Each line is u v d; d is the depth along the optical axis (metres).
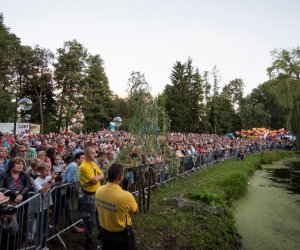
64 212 6.59
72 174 6.76
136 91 8.28
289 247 8.18
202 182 14.21
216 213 9.35
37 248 5.21
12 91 47.84
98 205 4.17
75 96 50.06
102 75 55.28
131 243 4.09
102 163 8.68
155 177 11.27
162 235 7.25
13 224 4.27
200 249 7.07
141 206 8.95
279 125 77.19
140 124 8.20
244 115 72.56
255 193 15.44
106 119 55.78
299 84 35.12
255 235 9.02
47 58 50.47
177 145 16.28
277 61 38.53
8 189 5.23
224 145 28.19
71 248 5.90
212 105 66.81
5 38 41.41
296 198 14.58
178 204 9.45
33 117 52.44
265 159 31.81
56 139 17.00
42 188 5.44
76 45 49.66
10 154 10.88
